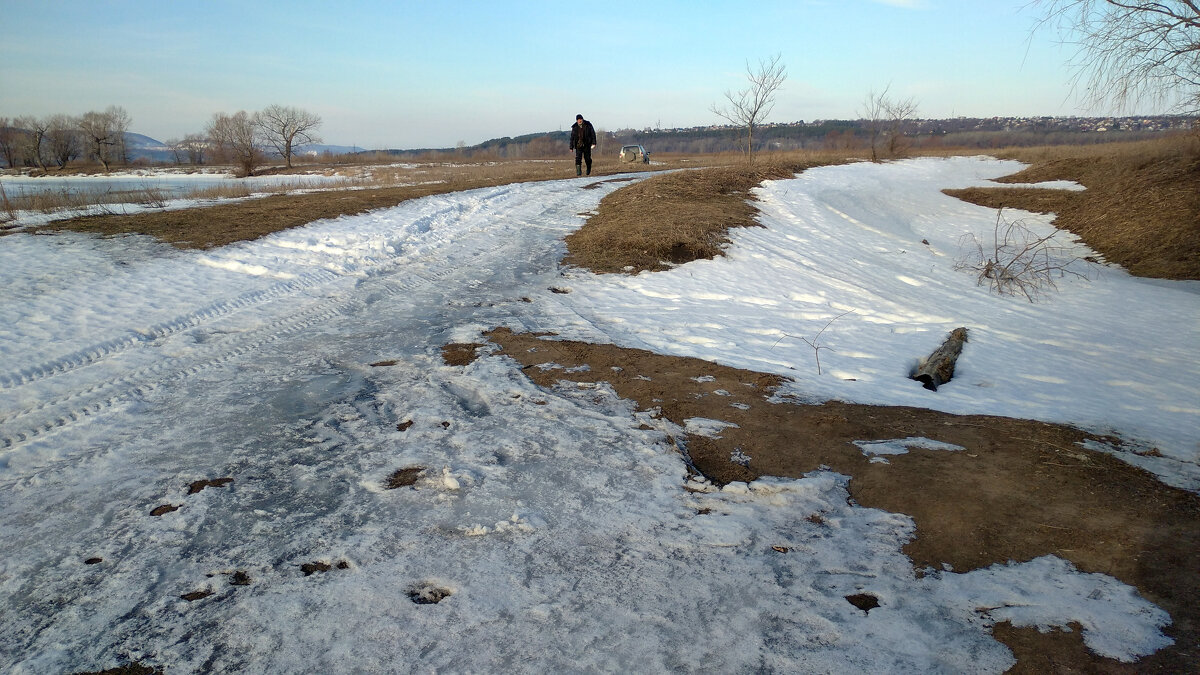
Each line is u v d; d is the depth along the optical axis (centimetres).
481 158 6381
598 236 1381
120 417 571
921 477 483
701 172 2170
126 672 301
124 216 1387
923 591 360
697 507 448
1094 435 564
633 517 433
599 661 308
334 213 1500
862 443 543
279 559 385
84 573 372
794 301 1077
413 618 337
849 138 4219
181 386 645
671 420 589
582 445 534
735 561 387
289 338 793
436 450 522
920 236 1888
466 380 671
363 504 445
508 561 385
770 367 749
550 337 827
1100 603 347
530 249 1318
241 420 573
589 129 2394
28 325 769
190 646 317
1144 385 740
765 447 537
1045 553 393
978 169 2881
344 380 670
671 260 1261
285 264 1105
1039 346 907
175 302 887
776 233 1531
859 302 1083
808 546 404
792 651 314
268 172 5669
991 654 312
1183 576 366
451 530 416
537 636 324
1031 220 2092
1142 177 2041
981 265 1495
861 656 311
